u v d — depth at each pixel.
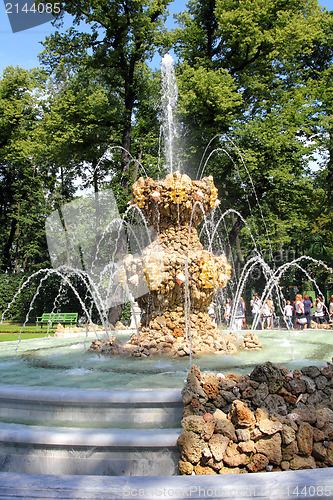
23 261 35.97
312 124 19.97
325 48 24.84
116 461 3.39
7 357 6.93
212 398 3.67
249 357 6.19
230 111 19.52
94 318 22.02
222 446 3.30
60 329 11.45
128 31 19.22
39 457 3.48
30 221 30.75
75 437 3.42
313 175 23.06
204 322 7.19
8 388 4.10
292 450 3.36
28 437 3.48
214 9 21.55
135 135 22.23
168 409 3.76
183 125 20.67
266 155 20.11
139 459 3.39
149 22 18.84
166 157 20.06
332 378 3.90
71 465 3.43
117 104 19.38
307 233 26.28
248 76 20.69
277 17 20.34
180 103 18.62
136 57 20.00
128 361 6.15
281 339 8.83
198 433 3.34
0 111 25.81
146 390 3.88
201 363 5.67
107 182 22.39
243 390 3.72
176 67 21.11
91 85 20.23
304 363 5.41
